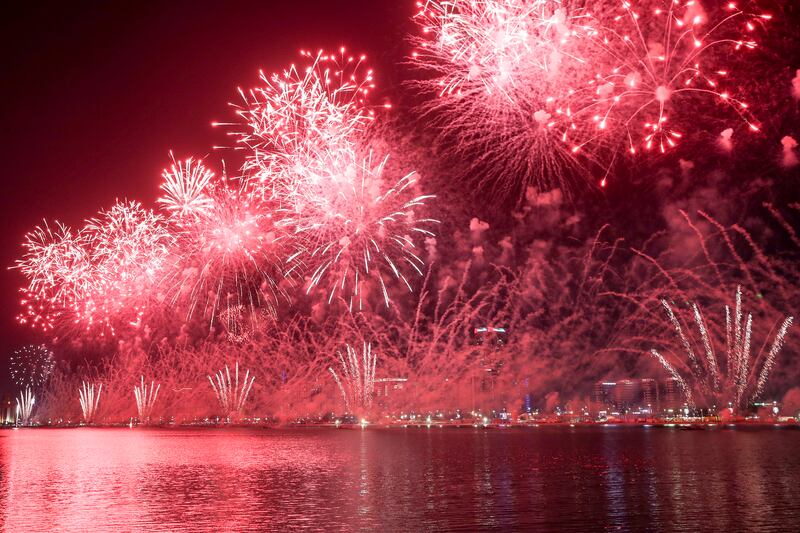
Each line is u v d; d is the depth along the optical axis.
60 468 55.53
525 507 30.53
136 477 47.28
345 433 140.88
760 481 39.38
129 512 30.77
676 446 76.00
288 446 88.31
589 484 39.06
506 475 45.00
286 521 27.75
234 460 63.09
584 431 142.50
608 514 28.33
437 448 78.69
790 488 36.00
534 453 67.94
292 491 37.66
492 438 107.12
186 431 165.00
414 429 165.62
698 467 48.69
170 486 41.22
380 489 37.94
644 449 71.50
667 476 42.84
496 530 25.33
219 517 29.00
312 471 50.16
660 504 30.83
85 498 35.88
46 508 32.38
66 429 190.50
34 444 99.88
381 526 26.36
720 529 24.92
